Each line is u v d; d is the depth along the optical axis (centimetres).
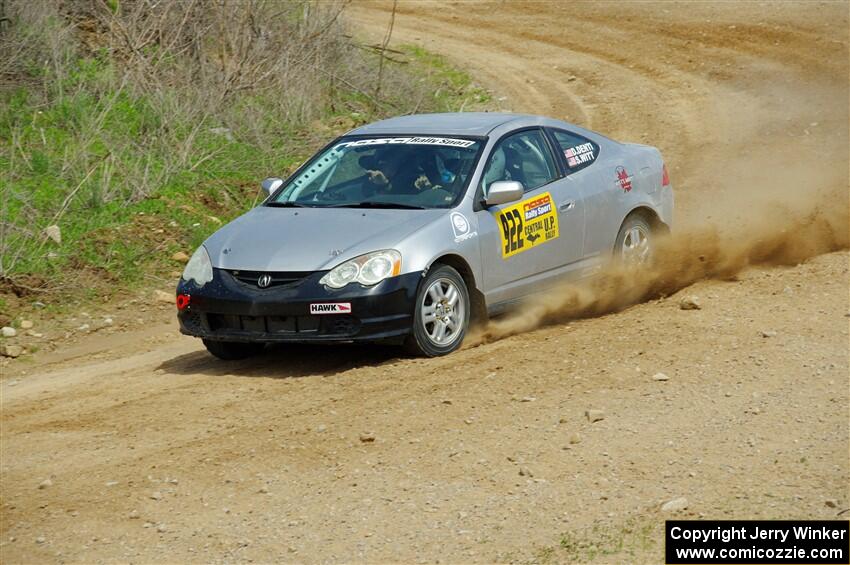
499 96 5494
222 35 4384
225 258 2172
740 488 1483
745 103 5172
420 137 2383
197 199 3534
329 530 1461
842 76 5475
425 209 2202
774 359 1966
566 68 6069
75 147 3625
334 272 2061
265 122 4188
